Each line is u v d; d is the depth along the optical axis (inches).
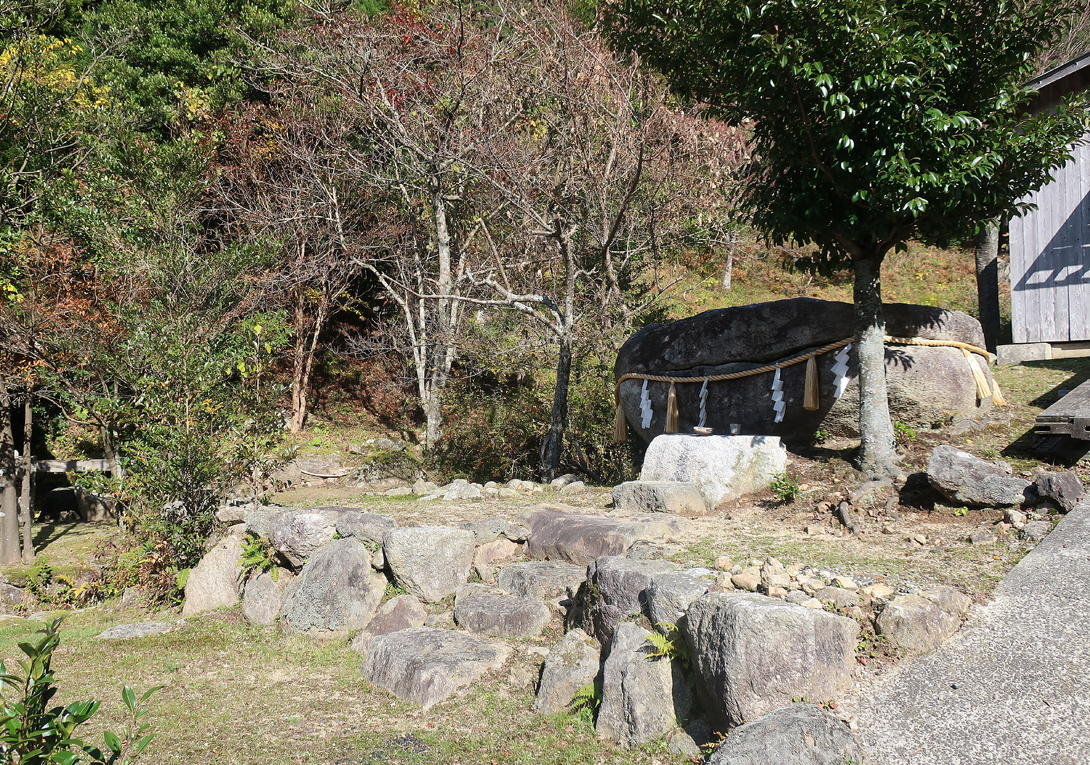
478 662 205.9
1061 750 124.9
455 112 534.6
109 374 450.3
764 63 236.7
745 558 212.2
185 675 239.9
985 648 154.2
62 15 729.6
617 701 168.2
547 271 608.4
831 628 152.9
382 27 611.2
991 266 522.6
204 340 411.2
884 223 262.2
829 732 132.6
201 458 342.0
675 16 280.7
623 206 450.0
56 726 94.7
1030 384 353.7
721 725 151.3
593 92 470.9
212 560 319.6
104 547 424.2
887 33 222.8
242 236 669.3
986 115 249.0
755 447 278.8
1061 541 189.6
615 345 509.4
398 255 649.0
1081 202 423.5
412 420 807.7
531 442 559.8
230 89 702.5
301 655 249.4
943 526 220.8
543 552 263.1
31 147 526.6
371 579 269.9
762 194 284.0
